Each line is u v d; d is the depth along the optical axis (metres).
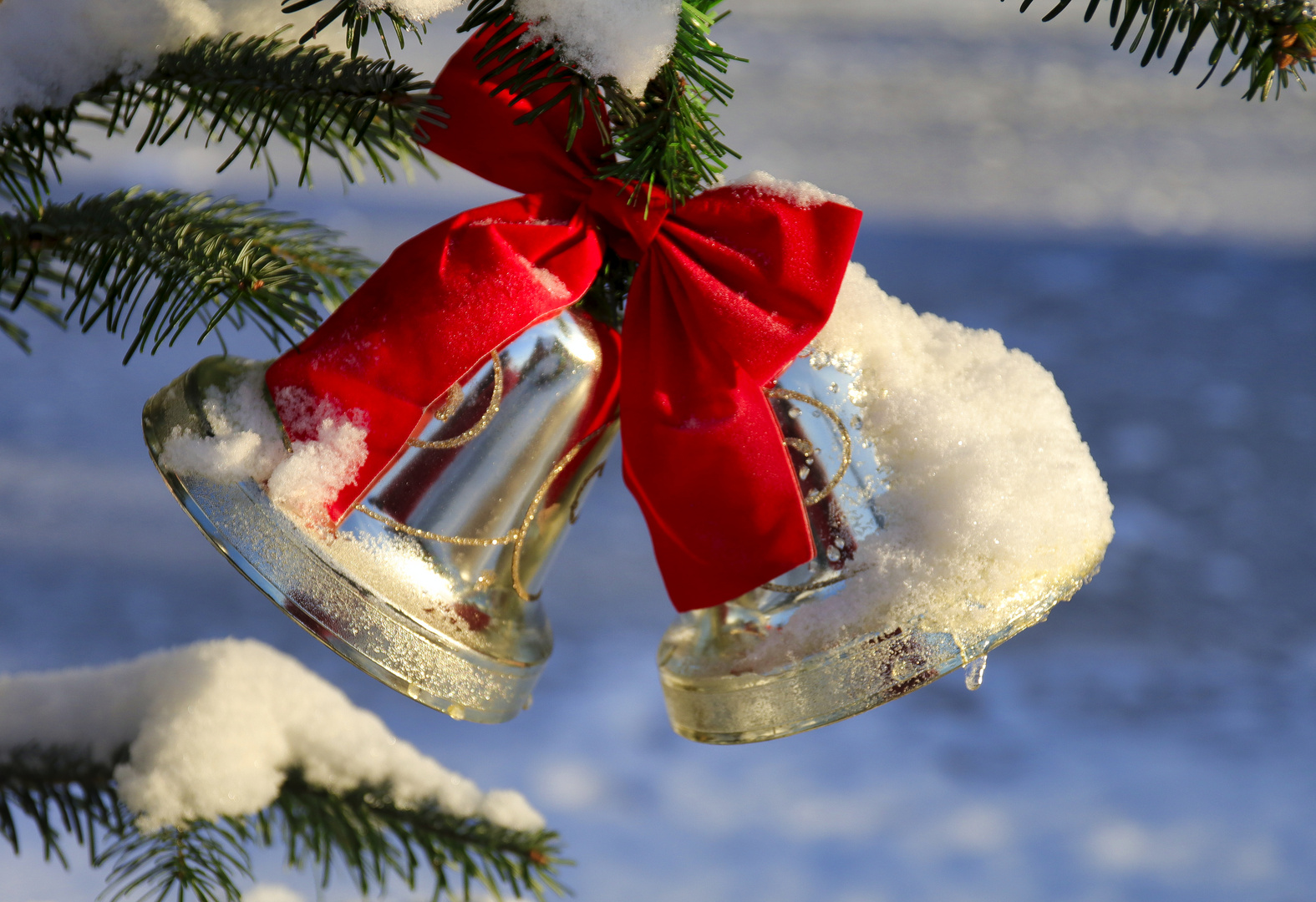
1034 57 8.24
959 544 0.91
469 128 0.91
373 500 0.91
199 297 0.91
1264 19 0.89
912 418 0.91
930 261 5.04
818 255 0.91
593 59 0.88
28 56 0.91
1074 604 3.00
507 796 0.99
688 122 0.90
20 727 0.96
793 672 0.91
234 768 0.96
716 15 0.91
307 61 0.91
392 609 0.91
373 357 0.90
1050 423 0.92
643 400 0.91
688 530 0.91
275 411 0.91
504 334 0.90
